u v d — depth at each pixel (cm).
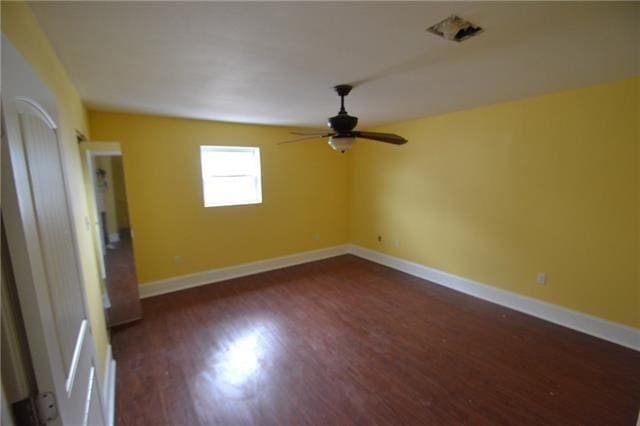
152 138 367
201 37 154
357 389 215
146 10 127
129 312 312
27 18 118
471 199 360
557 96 278
